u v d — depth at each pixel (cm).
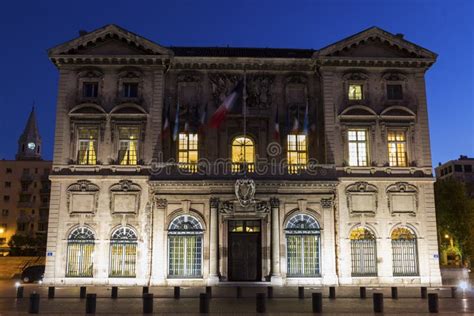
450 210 6109
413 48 3831
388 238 3616
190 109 3819
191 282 3472
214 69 3881
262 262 3516
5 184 9544
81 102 3741
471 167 11100
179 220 3562
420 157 3741
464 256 6247
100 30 3759
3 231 9369
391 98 3838
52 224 3553
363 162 3731
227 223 3581
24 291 3020
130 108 3716
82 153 3694
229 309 2080
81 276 3509
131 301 2419
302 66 3897
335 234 3584
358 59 3791
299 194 3591
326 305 2241
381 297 1964
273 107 3847
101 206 3581
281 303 2327
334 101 3775
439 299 2519
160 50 3756
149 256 3509
